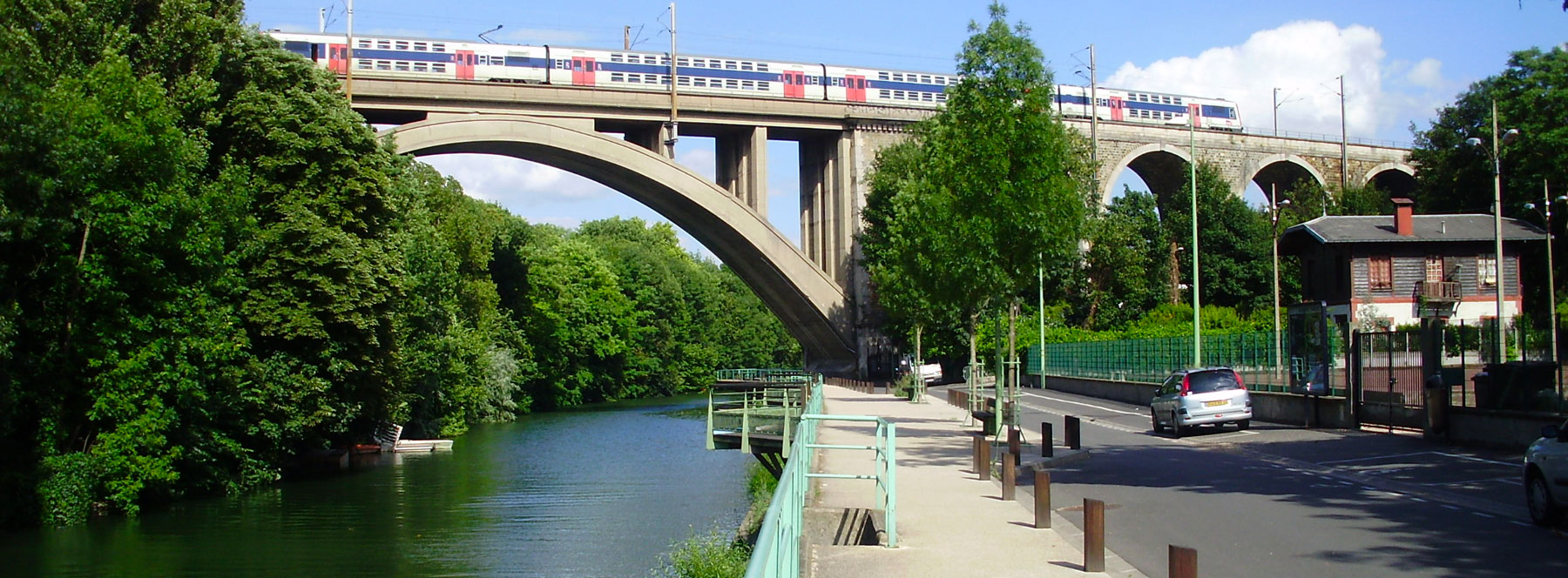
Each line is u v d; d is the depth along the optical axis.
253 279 32.41
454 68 57.91
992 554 12.01
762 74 66.38
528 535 26.67
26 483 25.31
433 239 52.38
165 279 27.59
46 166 24.53
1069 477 19.61
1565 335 27.67
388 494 33.41
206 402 29.38
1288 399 33.44
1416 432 26.73
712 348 117.56
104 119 25.61
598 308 94.50
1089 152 65.44
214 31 32.09
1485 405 23.91
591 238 118.56
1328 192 78.25
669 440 53.75
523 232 88.38
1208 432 30.95
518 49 59.66
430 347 50.38
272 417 33.03
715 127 66.00
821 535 13.29
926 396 52.16
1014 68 25.95
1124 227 78.31
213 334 28.98
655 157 62.16
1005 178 25.73
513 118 57.88
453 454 46.75
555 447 50.34
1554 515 13.08
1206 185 79.31
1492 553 11.57
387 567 23.00
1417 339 27.03
